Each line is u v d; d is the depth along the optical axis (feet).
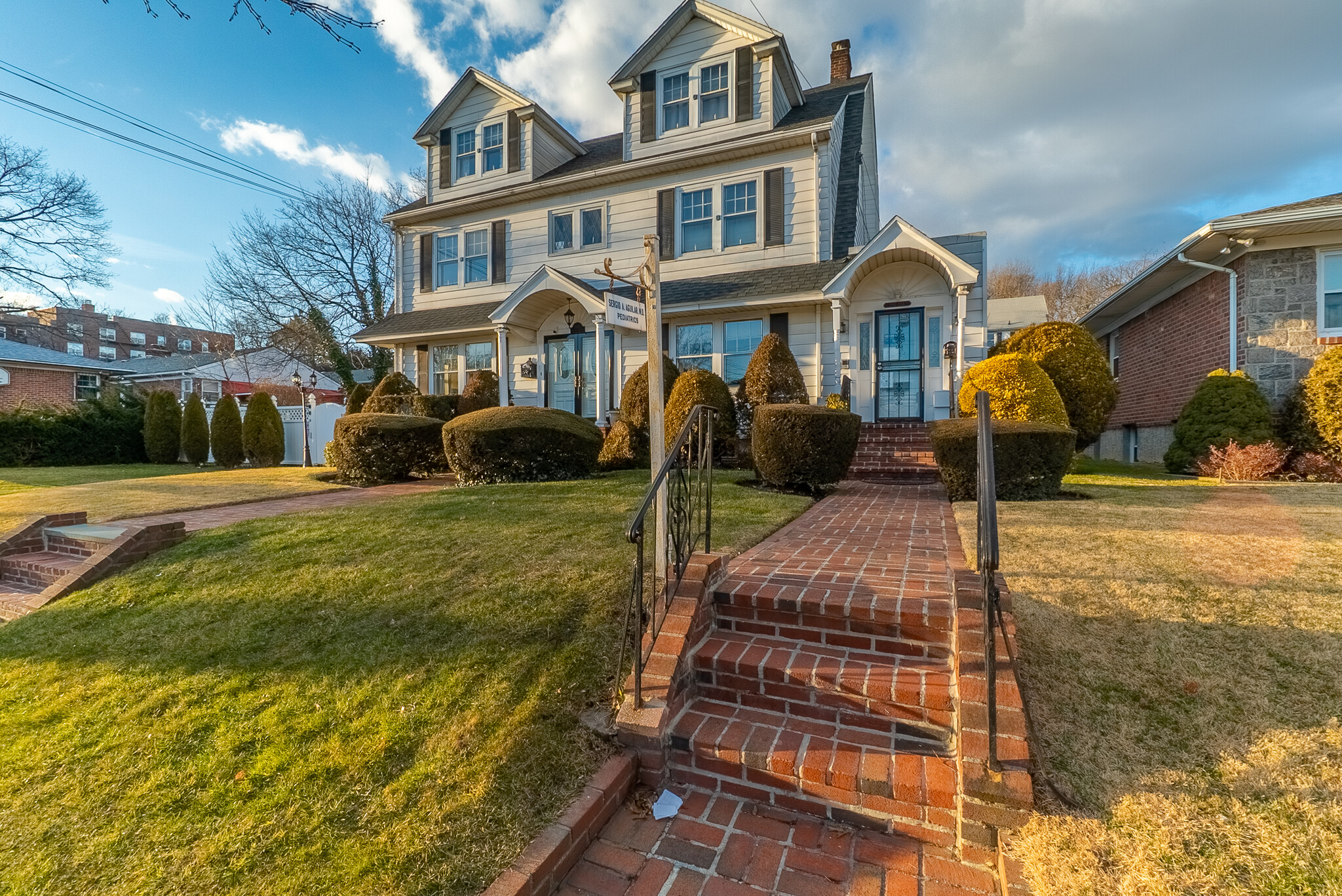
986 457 8.29
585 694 10.03
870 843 7.77
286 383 101.65
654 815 8.36
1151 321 42.29
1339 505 19.49
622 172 44.29
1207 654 9.48
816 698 9.51
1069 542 15.05
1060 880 6.36
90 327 149.59
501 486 25.57
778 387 34.99
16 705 10.86
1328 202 27.37
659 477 10.12
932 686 9.04
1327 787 6.91
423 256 53.21
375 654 11.41
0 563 19.48
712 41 42.34
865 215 50.70
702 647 10.62
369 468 31.76
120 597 14.90
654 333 12.66
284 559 16.22
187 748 9.44
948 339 37.24
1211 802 6.98
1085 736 8.13
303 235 89.97
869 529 18.24
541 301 43.86
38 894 7.07
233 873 7.17
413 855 7.23
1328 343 29.17
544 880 6.95
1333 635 9.69
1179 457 30.94
